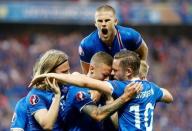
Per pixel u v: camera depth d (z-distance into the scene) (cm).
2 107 3609
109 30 1218
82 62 1292
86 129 1091
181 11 4938
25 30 5091
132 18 4825
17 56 4397
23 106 1110
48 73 1054
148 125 1044
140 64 1105
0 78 3950
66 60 1090
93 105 1070
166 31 5138
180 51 4844
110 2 4806
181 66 4575
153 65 4662
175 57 4731
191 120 3697
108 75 1111
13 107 3681
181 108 3781
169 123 3591
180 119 3653
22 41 4831
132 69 1052
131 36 1245
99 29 1224
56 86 1049
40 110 1069
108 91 1036
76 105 1077
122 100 1030
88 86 1027
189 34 5172
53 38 4941
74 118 1091
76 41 4762
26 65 4278
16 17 4853
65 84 1060
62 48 4597
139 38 1258
